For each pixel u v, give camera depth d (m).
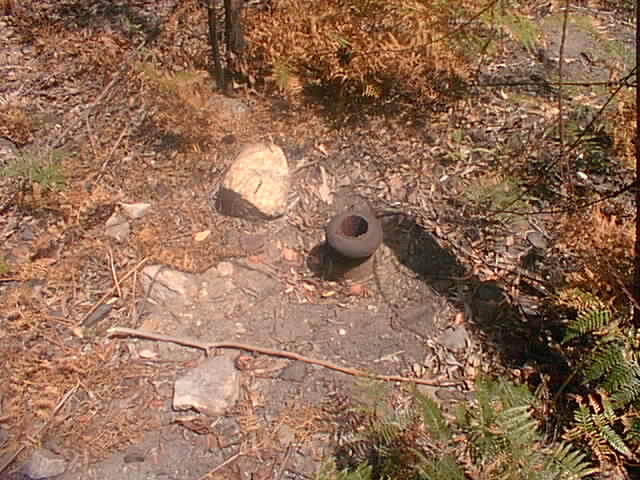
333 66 3.41
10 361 2.55
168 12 4.16
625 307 2.47
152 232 2.97
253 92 3.56
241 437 2.37
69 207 3.06
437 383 2.52
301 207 3.10
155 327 2.66
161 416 2.42
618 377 2.16
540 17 4.16
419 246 2.95
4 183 3.18
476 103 3.55
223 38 3.92
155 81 3.22
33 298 2.74
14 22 4.15
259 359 2.58
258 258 2.91
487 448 2.05
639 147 2.29
